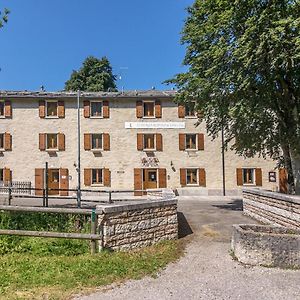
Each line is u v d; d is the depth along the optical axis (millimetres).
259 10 13078
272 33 11859
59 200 22219
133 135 28484
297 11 12359
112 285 5914
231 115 14086
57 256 7574
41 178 27812
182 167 28453
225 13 13859
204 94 15391
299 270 6707
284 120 15125
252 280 6148
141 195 27891
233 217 13617
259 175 28562
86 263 6977
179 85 16719
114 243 8023
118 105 28625
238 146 16656
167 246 8797
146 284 5973
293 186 15094
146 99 28719
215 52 13891
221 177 28453
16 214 9680
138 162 28312
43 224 9523
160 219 9289
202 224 11922
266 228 7859
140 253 8031
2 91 28781
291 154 14852
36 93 28547
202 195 27859
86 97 28219
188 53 16344
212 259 7504
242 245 7223
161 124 28609
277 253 6934
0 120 27953
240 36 13672
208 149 28641
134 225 8516
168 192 13250
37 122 28109
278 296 5434
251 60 12625
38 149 27953
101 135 28516
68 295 5434
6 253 7863
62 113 28219
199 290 5688
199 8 16328
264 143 16094
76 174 27953
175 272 6652
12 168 27750
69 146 28094
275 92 14836
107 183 28000
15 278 6133
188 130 28688
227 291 5641
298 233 7680
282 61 12797
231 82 14117
